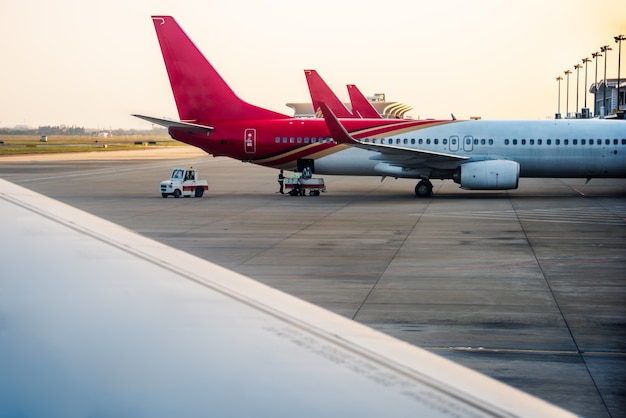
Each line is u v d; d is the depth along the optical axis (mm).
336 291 24312
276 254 31750
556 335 18844
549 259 30547
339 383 1950
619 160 56438
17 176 89250
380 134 58375
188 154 179500
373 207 51250
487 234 37906
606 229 39688
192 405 1840
